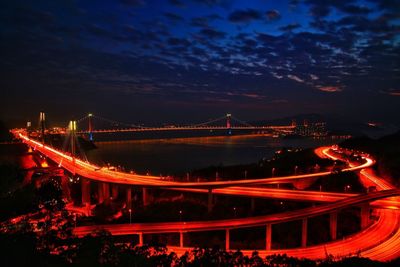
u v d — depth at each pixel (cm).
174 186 12131
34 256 4156
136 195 14738
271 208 11462
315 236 9719
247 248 9044
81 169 17250
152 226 8994
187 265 6172
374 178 14138
